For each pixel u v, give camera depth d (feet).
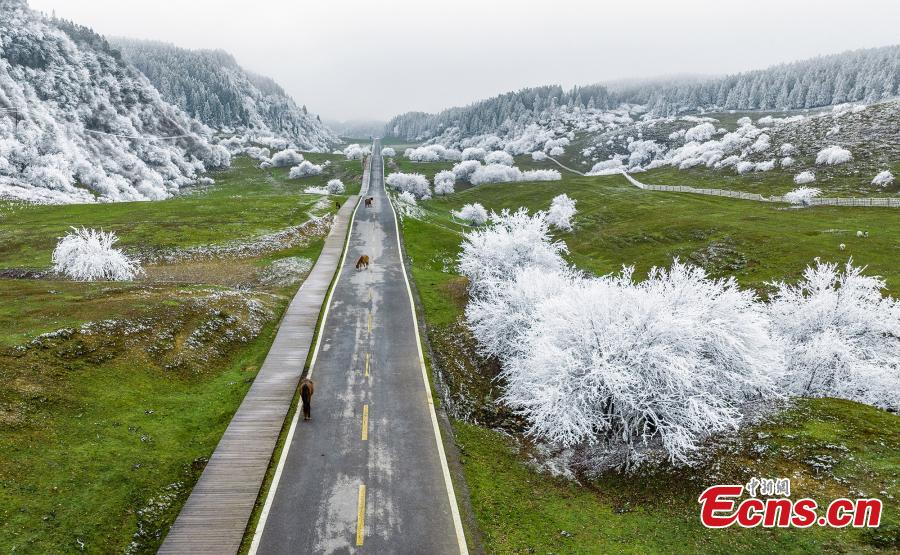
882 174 246.88
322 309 104.53
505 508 48.65
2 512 39.65
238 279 125.90
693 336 62.85
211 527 43.57
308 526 43.60
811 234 176.45
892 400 68.49
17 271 117.08
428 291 119.75
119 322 75.92
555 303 69.62
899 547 37.32
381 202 261.03
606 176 449.89
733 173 349.20
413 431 60.08
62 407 55.36
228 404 65.92
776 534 41.45
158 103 536.83
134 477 48.39
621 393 58.18
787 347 76.18
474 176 470.39
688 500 48.37
